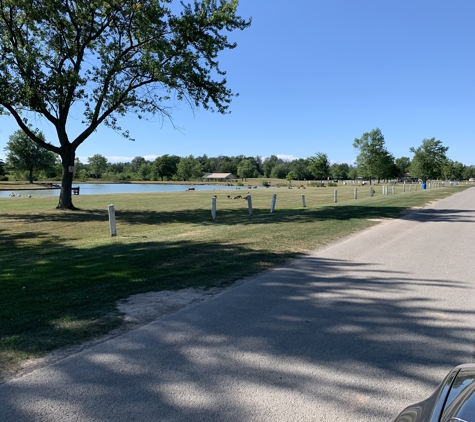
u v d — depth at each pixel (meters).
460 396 1.83
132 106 21.11
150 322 4.79
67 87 19.08
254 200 32.22
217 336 4.38
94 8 18.75
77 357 3.84
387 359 3.82
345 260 8.48
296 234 12.06
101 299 5.67
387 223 14.96
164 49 19.19
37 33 19.34
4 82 17.42
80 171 130.62
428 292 6.14
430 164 62.47
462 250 9.67
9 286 6.42
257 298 5.79
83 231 14.50
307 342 4.22
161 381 3.39
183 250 9.48
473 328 4.64
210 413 2.93
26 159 92.44
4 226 15.62
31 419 2.86
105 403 3.06
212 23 20.00
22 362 3.73
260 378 3.45
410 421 1.93
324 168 83.62
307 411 2.96
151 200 31.09
